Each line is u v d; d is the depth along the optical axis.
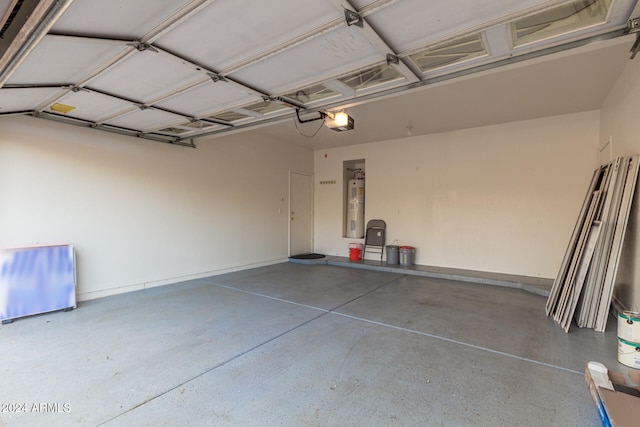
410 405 1.92
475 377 2.24
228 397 2.00
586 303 3.17
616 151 3.66
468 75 2.59
